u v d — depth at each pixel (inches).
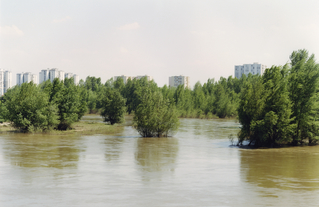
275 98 2012.8
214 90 6953.7
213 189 930.1
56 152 1662.2
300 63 2218.3
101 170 1210.0
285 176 1129.4
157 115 2556.6
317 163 1414.9
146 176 1109.7
